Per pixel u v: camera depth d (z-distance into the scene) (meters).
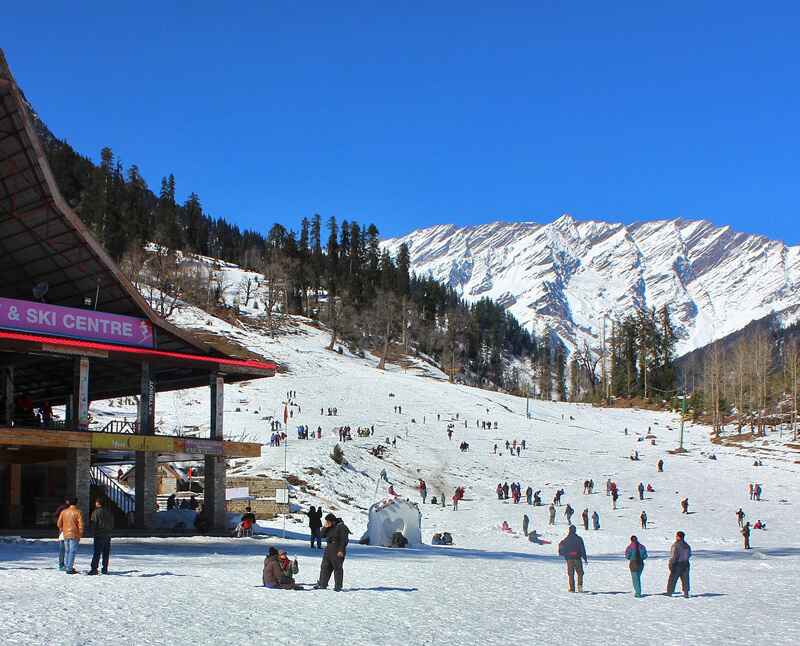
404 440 104.69
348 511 67.38
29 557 27.64
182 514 46.75
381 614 19.11
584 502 80.06
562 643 16.64
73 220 41.31
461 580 29.34
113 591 19.70
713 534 63.97
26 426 43.94
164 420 100.00
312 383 135.50
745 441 129.75
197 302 165.00
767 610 24.14
